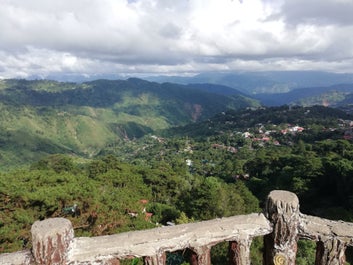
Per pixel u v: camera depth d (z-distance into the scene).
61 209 13.55
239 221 3.66
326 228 3.64
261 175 54.94
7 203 13.10
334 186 36.44
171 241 3.40
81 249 3.22
